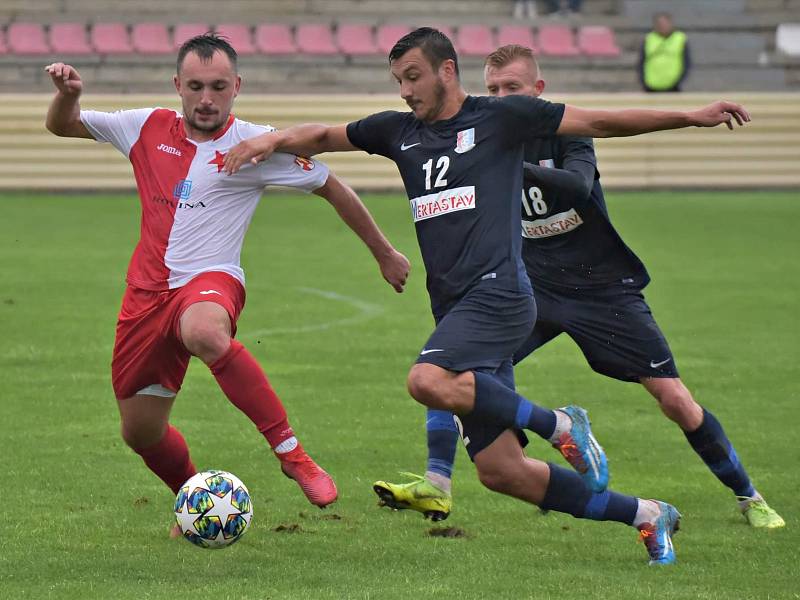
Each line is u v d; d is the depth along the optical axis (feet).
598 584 51.34
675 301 136.77
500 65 64.85
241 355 54.08
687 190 249.96
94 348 107.14
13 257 162.09
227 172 56.44
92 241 178.09
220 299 55.01
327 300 135.33
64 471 70.18
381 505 64.28
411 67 54.19
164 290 55.93
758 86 282.77
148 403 57.47
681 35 252.83
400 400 89.76
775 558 55.93
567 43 288.92
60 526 59.77
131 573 52.44
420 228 55.83
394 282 62.28
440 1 302.45
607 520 55.21
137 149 58.18
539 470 54.29
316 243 182.39
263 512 63.00
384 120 57.11
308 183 58.08
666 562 54.75
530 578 52.21
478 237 54.03
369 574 52.60
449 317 53.47
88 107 232.53
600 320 63.87
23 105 234.58
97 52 272.31
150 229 56.75
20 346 107.55
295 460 54.75
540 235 63.82
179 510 52.44
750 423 84.17
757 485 69.31
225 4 297.12
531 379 98.43
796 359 106.63
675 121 54.39
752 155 249.96
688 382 97.40
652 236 190.19
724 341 114.62
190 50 56.13
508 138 54.65
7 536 57.98
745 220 208.85
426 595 49.44
